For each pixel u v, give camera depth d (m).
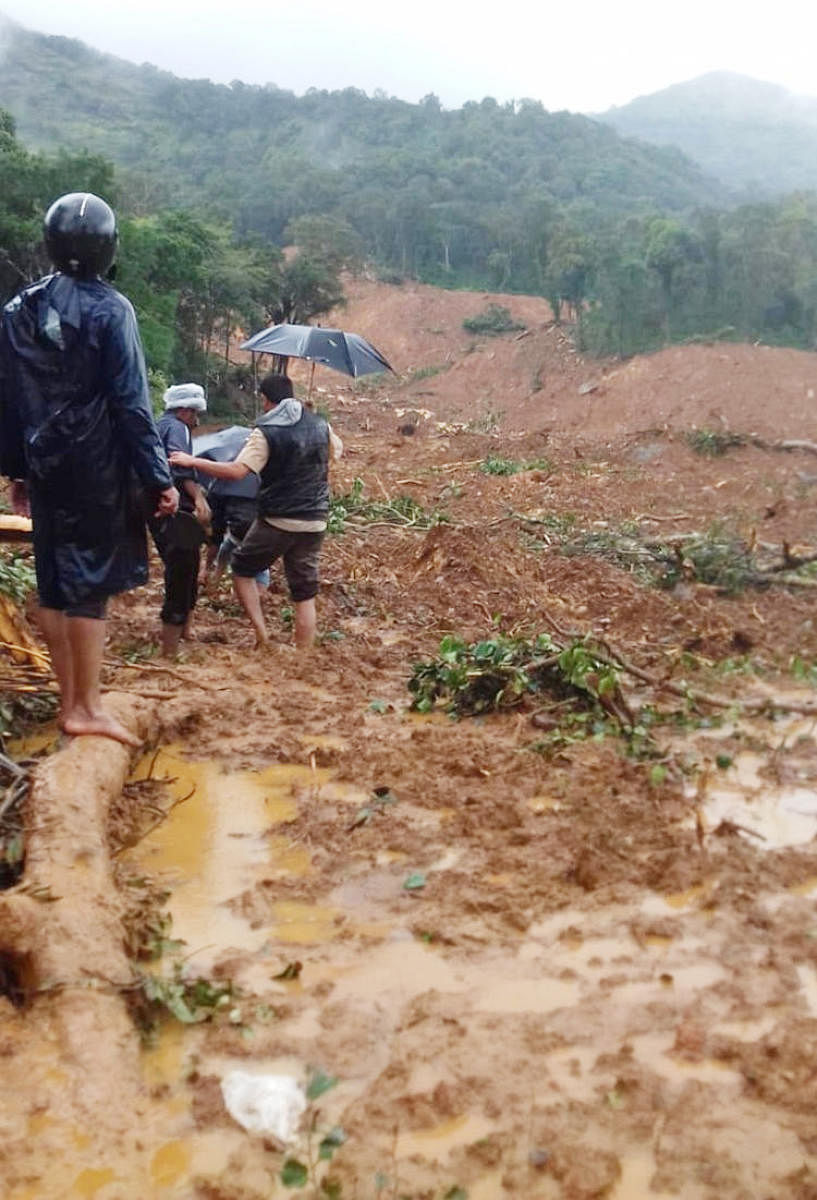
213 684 6.81
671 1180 2.86
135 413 4.71
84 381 4.65
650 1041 3.43
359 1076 3.23
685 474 25.83
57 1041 3.20
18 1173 2.77
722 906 4.27
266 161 133.62
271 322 60.47
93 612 4.96
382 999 3.61
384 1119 3.04
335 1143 2.91
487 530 13.21
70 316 4.61
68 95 174.75
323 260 62.31
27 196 37.56
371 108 160.88
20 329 4.67
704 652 8.38
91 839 4.20
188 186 115.56
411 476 22.83
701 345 44.94
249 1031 3.41
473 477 22.64
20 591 7.11
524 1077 3.22
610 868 4.54
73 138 147.25
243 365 51.53
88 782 4.61
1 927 3.50
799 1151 2.96
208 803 5.13
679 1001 3.64
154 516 4.93
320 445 7.62
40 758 5.12
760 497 21.08
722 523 15.44
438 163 113.06
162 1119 3.04
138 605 9.05
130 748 5.26
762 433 36.41
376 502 15.64
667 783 5.48
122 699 5.76
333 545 12.03
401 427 43.38
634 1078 3.20
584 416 44.66
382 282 82.75
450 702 6.63
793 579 10.60
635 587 10.00
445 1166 2.88
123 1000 3.43
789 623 9.34
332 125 157.00
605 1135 3.00
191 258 42.91
